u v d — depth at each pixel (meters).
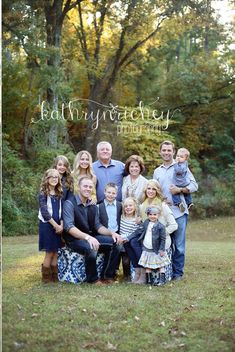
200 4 18.11
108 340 3.61
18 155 14.98
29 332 3.68
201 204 16.41
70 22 17.59
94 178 5.61
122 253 5.55
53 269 5.35
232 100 19.16
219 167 19.64
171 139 16.72
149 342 3.59
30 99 15.12
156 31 18.12
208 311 4.25
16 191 12.88
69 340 3.57
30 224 12.68
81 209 5.27
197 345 3.55
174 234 5.62
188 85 18.55
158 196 5.43
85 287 4.99
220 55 19.36
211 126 19.41
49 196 5.21
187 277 5.60
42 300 4.43
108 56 17.98
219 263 6.55
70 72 17.61
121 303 4.39
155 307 4.33
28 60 15.19
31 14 14.90
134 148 16.06
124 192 5.68
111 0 17.42
